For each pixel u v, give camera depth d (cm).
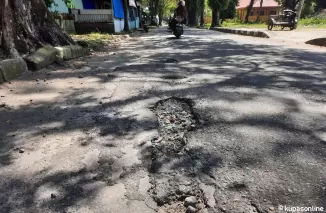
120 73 497
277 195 157
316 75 452
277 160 192
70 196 163
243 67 532
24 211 152
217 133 237
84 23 1647
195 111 290
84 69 545
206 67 539
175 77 455
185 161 196
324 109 290
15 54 487
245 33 1642
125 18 1980
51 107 318
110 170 188
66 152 213
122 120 273
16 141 234
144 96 350
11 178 182
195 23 4444
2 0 478
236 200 154
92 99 345
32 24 597
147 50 868
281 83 400
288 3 2275
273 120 262
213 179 174
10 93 374
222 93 353
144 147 217
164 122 267
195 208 150
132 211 150
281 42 1076
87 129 254
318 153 201
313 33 1383
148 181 174
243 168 184
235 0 4047
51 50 573
